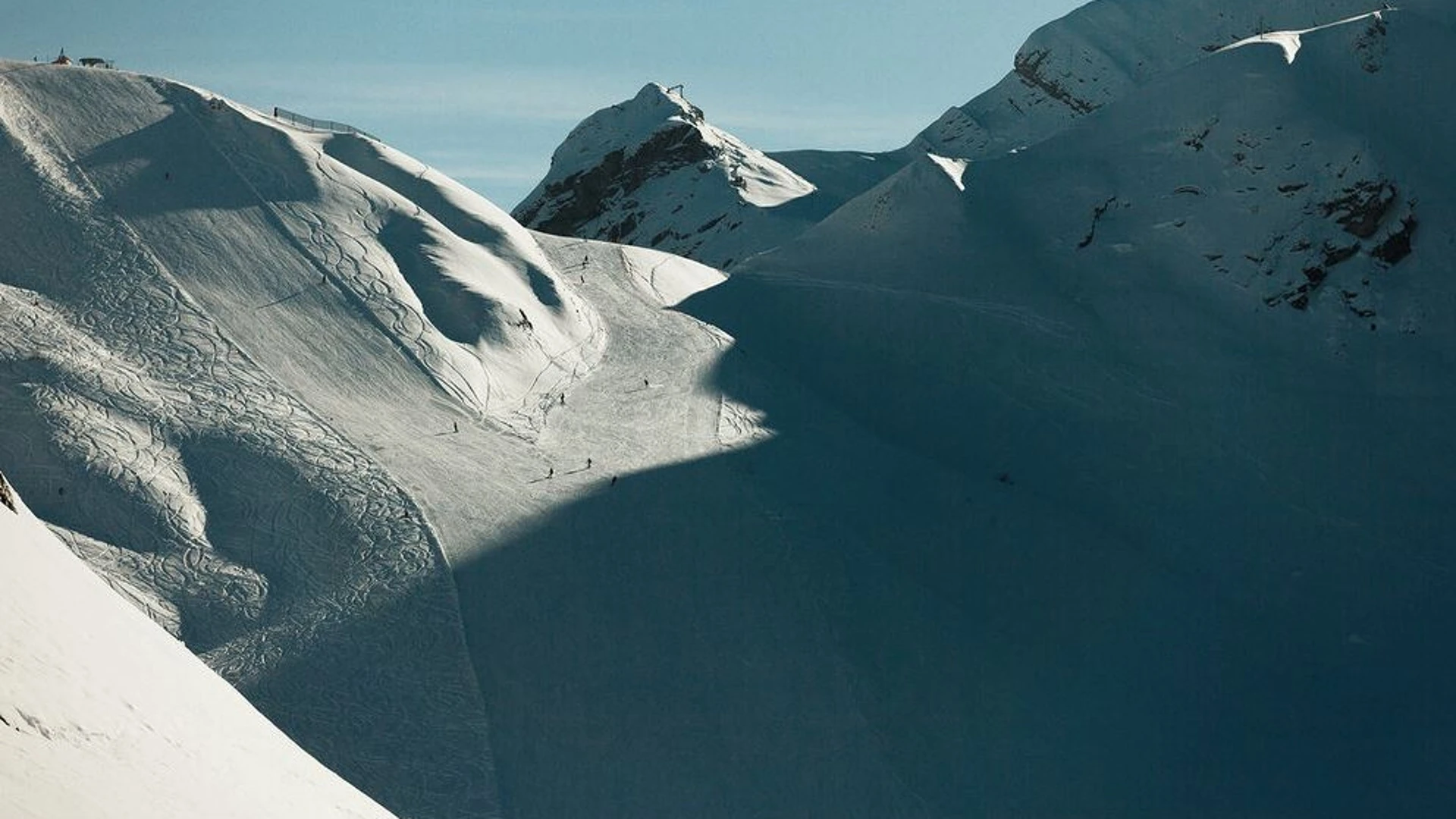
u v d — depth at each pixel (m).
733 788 57.16
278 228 90.44
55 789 18.56
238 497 69.69
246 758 25.88
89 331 79.06
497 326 87.31
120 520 66.94
